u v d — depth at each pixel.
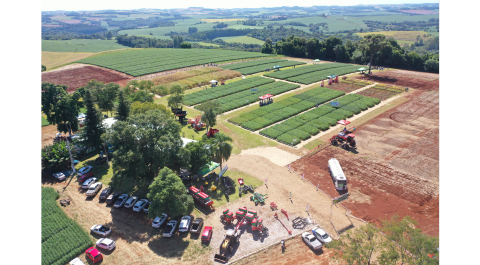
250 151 72.88
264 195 55.66
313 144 75.81
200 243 44.56
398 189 56.44
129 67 159.12
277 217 49.53
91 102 66.88
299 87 126.00
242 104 104.88
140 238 45.91
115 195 55.00
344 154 70.31
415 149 71.75
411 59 161.75
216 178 61.09
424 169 63.06
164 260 41.66
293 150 73.00
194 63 169.62
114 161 54.50
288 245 44.16
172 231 46.00
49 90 78.81
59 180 61.56
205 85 131.38
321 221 48.69
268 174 62.84
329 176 61.66
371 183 58.62
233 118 93.19
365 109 100.00
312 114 94.44
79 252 42.75
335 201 52.91
